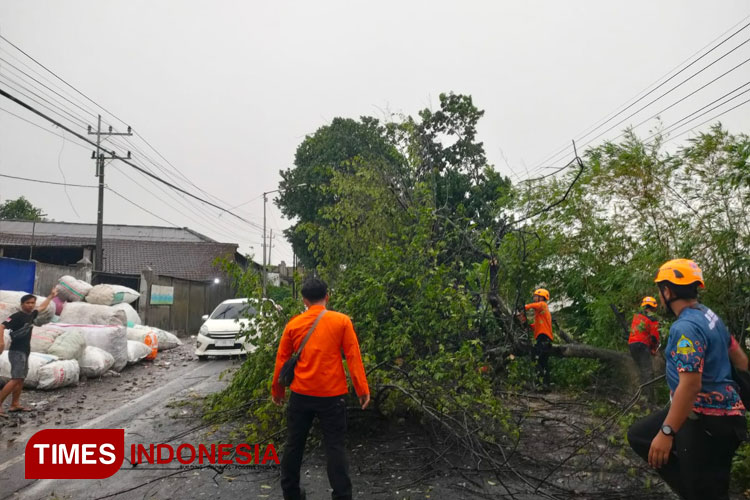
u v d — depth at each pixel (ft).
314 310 11.72
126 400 24.03
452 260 21.40
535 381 20.38
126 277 58.08
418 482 12.96
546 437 15.92
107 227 133.28
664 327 16.15
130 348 34.96
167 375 31.71
